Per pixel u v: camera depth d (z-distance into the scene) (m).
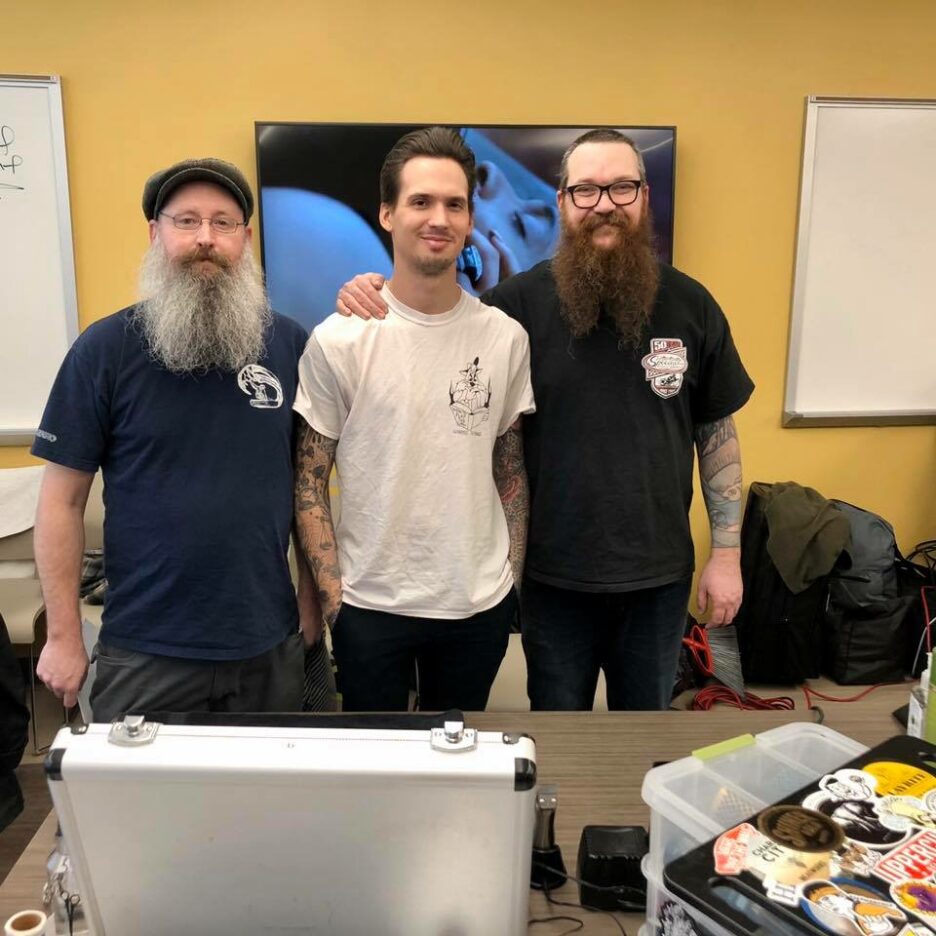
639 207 1.55
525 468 1.64
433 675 1.57
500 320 1.51
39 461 2.80
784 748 0.93
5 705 1.90
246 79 2.64
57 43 2.57
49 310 2.72
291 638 1.45
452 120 2.71
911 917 0.64
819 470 3.10
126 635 1.35
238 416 1.35
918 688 1.12
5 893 0.88
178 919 0.73
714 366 1.66
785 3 2.75
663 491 1.60
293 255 2.71
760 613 2.79
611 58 2.73
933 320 3.02
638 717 1.25
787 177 2.87
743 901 0.66
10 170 2.62
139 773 0.65
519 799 0.66
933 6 2.81
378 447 1.41
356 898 0.71
